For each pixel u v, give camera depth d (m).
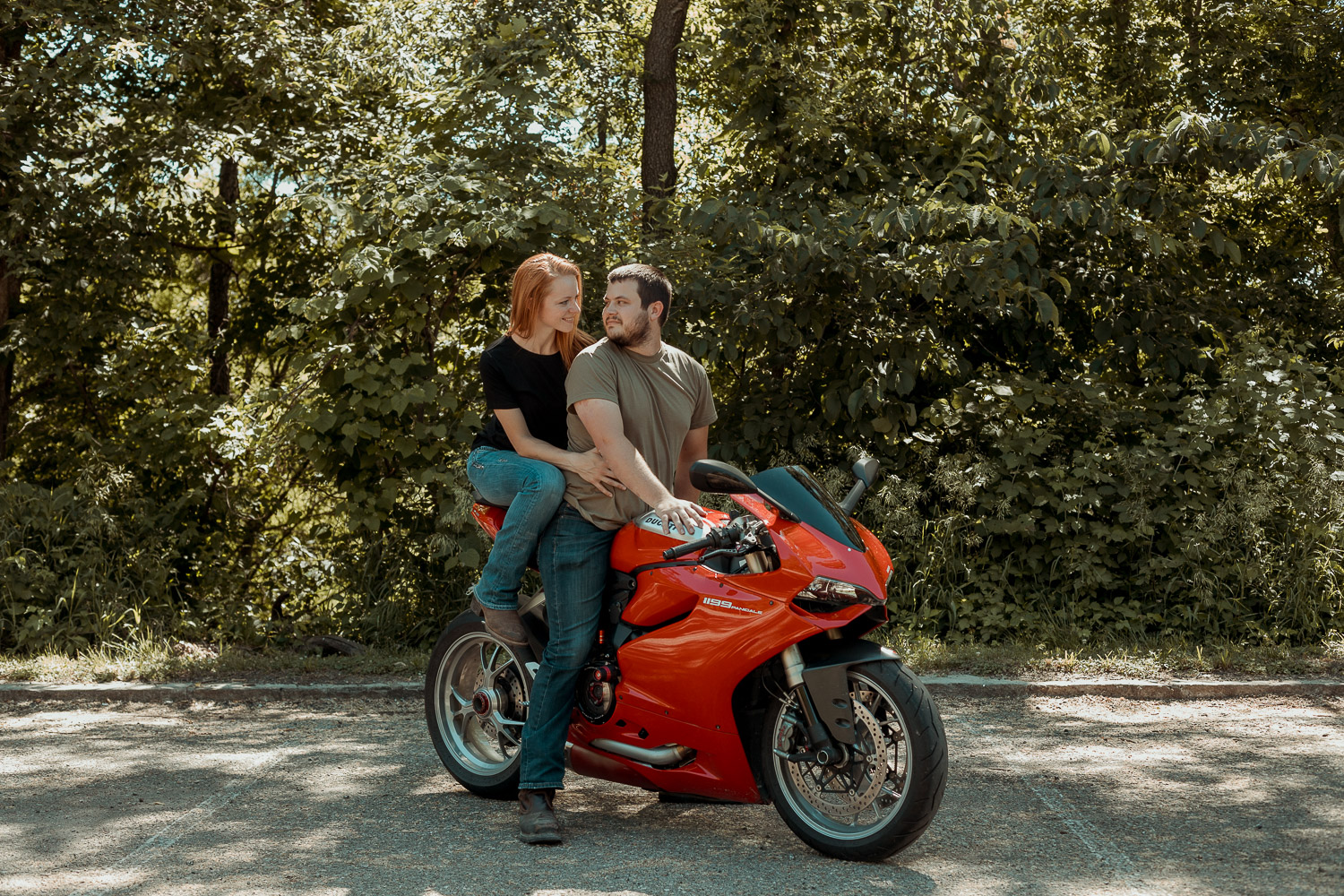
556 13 9.05
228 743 5.04
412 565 7.24
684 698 3.56
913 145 8.05
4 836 3.70
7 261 8.11
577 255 7.23
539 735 3.71
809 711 3.42
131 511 7.79
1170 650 6.38
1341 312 8.43
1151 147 6.98
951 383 7.88
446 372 7.54
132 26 8.48
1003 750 4.73
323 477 7.71
